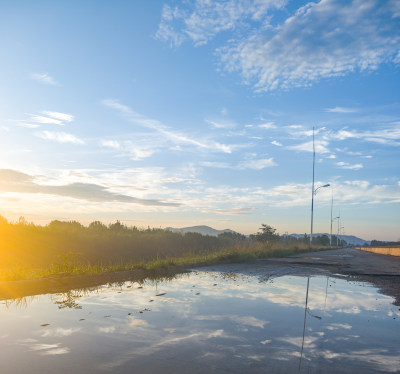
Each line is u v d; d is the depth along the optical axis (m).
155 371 3.22
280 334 4.57
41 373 3.13
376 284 10.32
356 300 7.47
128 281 9.60
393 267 16.30
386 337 4.60
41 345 3.93
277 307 6.35
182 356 3.64
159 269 12.41
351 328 5.02
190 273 12.18
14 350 3.75
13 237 17.58
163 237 30.33
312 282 10.43
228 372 3.23
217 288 8.60
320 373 3.28
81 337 4.25
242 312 5.83
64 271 9.61
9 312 5.61
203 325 4.92
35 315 5.41
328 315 5.84
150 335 4.38
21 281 8.15
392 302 7.37
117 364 3.38
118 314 5.52
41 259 15.82
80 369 3.24
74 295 7.26
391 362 3.64
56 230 21.22
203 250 28.30
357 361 3.64
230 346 4.01
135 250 23.64
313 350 3.96
